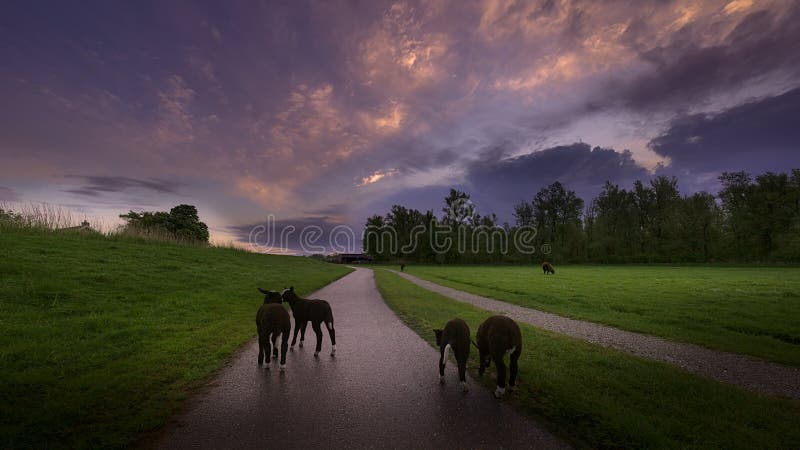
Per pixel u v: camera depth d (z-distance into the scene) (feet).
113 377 18.60
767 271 139.03
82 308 31.71
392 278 116.98
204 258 79.10
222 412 15.43
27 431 12.97
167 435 13.29
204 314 36.14
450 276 128.57
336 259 381.40
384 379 19.98
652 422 14.51
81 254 51.75
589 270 170.19
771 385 21.30
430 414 15.34
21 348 21.13
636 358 24.43
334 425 14.19
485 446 12.60
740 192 229.04
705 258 235.20
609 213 292.61
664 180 270.87
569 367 22.29
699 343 30.66
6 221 59.21
